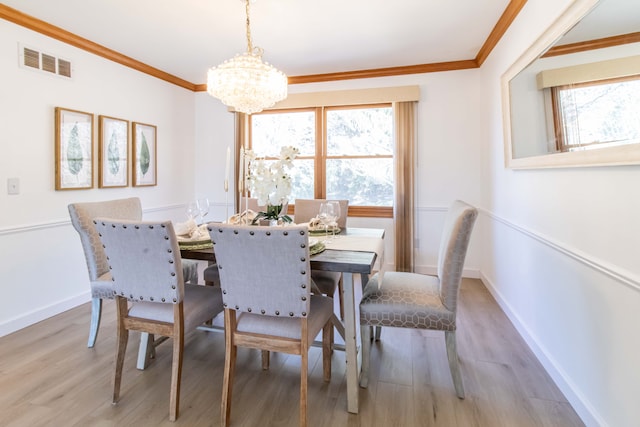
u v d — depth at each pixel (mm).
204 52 3230
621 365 1278
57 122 2711
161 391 1753
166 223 1479
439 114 3703
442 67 3615
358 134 4039
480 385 1791
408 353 2150
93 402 1656
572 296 1641
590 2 1398
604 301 1381
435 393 1733
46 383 1802
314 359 2105
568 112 1604
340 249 1834
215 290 1934
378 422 1529
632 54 1179
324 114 4105
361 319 1767
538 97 1935
